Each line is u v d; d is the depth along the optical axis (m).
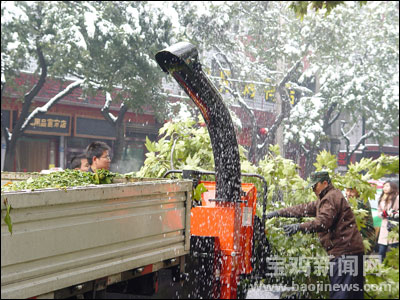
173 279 4.53
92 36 20.53
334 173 7.32
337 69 29.36
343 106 29.17
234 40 27.44
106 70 21.73
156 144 7.19
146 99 23.61
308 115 29.14
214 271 4.91
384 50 29.47
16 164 26.81
